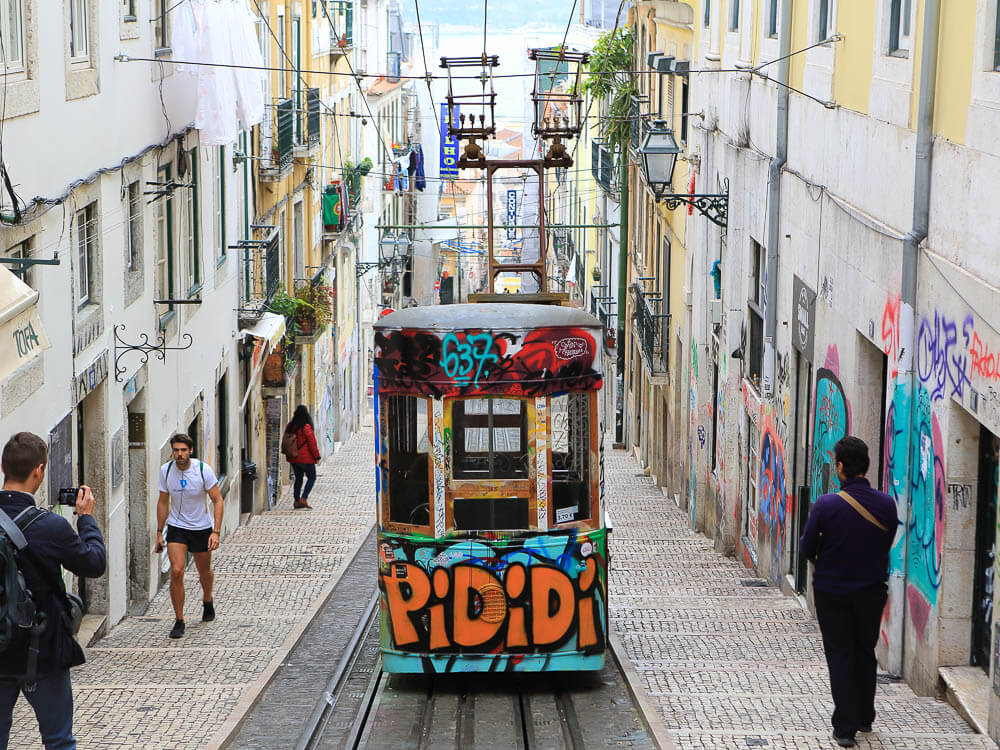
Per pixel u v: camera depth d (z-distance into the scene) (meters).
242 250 22.09
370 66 50.12
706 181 21.16
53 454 11.27
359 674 11.15
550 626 10.32
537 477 10.28
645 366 29.83
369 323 46.69
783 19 14.82
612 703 10.09
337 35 35.44
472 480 10.30
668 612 13.30
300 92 28.92
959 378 8.91
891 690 9.88
